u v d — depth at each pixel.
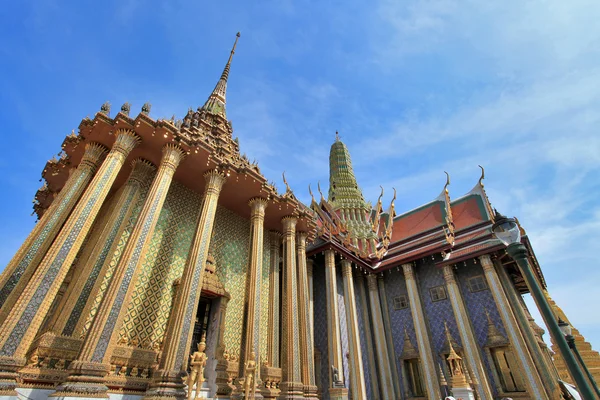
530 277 5.22
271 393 12.09
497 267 21.70
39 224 10.43
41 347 8.71
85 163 11.87
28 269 9.18
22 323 7.55
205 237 11.71
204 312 13.47
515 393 18.28
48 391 8.25
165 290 12.02
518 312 19.86
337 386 16.20
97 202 9.92
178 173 13.80
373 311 24.52
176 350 9.33
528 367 17.83
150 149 12.55
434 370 20.62
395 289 25.72
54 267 8.45
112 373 9.39
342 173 39.88
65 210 10.62
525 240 22.28
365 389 19.44
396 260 25.52
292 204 16.27
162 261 12.46
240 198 15.45
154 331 11.05
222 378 11.72
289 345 13.29
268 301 15.42
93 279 10.49
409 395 21.38
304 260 16.61
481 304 21.59
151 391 8.62
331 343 19.47
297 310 14.62
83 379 7.56
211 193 12.89
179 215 13.93
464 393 13.56
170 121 12.64
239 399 10.60
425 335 21.88
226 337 13.12
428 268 25.11
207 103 21.45
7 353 7.13
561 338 4.57
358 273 25.92
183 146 12.34
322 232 22.55
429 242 26.19
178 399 8.66
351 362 19.75
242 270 15.49
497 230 5.85
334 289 21.06
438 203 29.53
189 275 10.63
